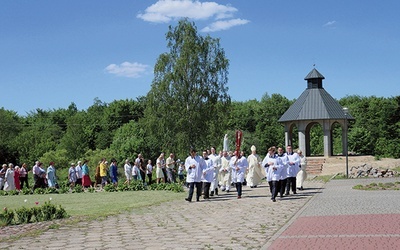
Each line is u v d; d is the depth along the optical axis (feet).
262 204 61.72
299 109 169.27
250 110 307.58
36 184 110.22
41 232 44.14
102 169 116.06
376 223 40.93
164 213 56.13
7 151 232.94
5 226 49.88
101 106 378.32
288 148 75.25
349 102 303.68
